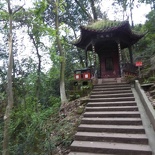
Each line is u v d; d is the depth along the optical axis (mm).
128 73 11648
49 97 13852
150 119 5840
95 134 5699
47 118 8906
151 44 15797
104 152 4867
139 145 4844
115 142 5230
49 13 17422
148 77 10312
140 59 15289
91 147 5023
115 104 7527
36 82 12719
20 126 7281
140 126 5707
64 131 6840
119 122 6125
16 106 9922
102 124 6312
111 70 14141
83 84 10492
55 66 15445
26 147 6066
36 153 5777
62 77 11469
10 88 6301
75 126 6895
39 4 8141
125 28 10945
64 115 8609
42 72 13875
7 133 5875
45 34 9898
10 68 6434
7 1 6809
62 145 6062
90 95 9023
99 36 11375
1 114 9812
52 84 15328
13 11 7555
